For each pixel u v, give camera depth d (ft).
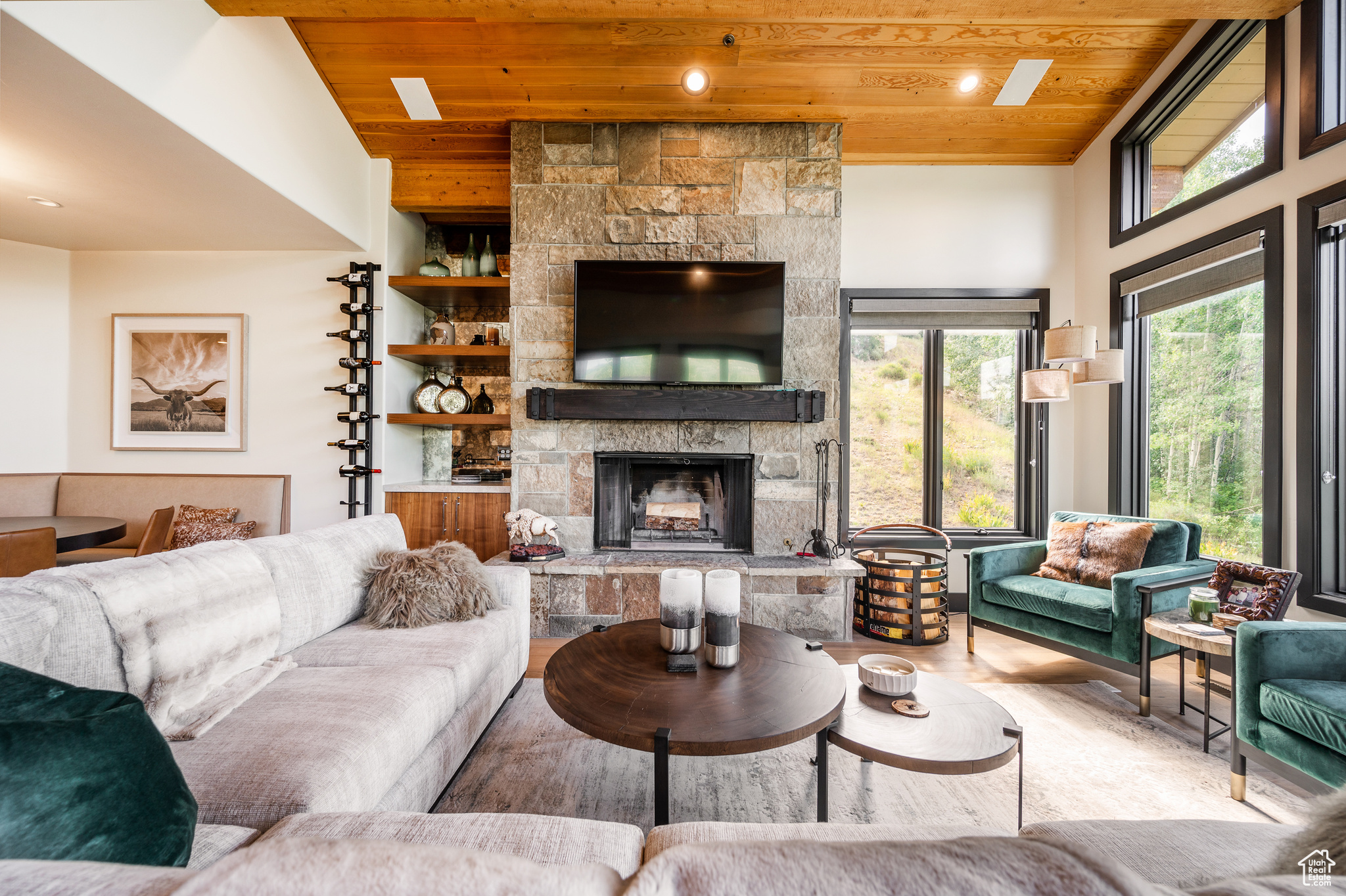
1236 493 8.67
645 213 10.55
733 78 9.79
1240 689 5.25
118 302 11.59
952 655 9.26
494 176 11.57
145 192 8.91
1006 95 10.11
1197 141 9.45
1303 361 7.43
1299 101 7.51
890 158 11.79
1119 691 7.82
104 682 3.74
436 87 10.02
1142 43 9.32
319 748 3.67
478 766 5.78
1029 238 11.91
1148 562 8.41
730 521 10.87
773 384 10.30
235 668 4.59
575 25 9.04
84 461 11.58
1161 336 10.13
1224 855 2.73
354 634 6.00
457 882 1.27
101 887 1.33
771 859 1.30
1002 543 11.96
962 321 11.98
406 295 12.13
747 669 5.02
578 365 10.33
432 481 12.98
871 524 12.29
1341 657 5.07
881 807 5.18
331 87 10.09
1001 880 1.22
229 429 11.58
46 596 3.60
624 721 4.03
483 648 5.87
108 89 6.35
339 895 1.22
